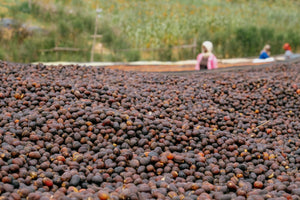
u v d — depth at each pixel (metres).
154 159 0.62
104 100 0.83
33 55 2.20
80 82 0.98
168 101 0.90
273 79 1.25
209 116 0.83
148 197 0.52
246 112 0.95
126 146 0.67
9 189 0.49
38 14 2.61
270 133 0.85
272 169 0.67
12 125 0.67
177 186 0.57
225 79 1.25
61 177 0.56
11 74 0.95
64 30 2.43
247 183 0.60
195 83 1.12
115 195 0.49
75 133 0.67
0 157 0.56
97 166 0.60
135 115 0.74
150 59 2.62
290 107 1.04
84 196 0.49
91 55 2.34
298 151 0.73
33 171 0.55
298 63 1.75
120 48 2.58
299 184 0.59
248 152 0.70
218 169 0.63
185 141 0.72
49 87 0.85
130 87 0.99
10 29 2.30
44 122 0.69
